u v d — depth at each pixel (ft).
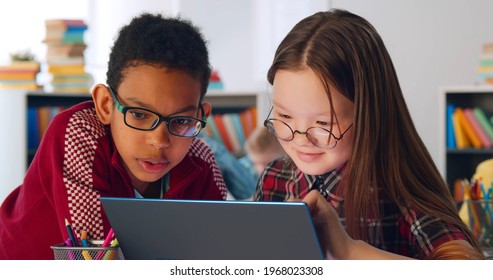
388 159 3.90
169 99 3.87
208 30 20.06
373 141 3.79
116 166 4.12
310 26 3.82
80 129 4.14
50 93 14.67
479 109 15.40
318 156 3.81
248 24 20.03
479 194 6.91
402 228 3.95
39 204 4.36
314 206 3.15
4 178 14.70
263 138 11.18
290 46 3.75
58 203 3.98
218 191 4.89
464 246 3.46
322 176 4.44
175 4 20.02
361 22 3.92
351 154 3.80
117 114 4.00
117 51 3.99
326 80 3.64
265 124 4.02
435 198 3.87
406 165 3.94
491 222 6.22
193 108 3.99
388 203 3.98
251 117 16.99
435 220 3.74
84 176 4.02
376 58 3.85
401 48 18.95
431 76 18.85
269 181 4.80
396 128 3.93
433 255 3.54
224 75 20.15
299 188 4.60
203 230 3.10
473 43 18.66
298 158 3.84
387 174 3.90
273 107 3.91
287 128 3.80
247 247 3.03
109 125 4.25
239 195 11.75
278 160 4.83
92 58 19.69
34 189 4.36
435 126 18.84
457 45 18.74
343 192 4.18
